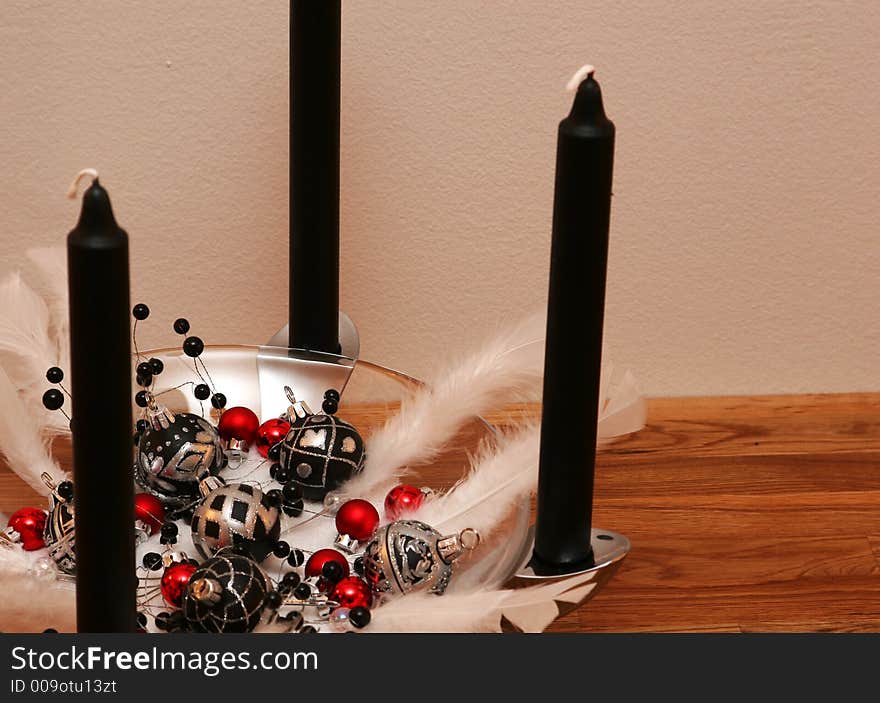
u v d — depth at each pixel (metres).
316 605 0.65
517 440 0.76
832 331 1.22
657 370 1.23
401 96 1.08
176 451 0.71
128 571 0.52
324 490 0.74
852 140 1.14
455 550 0.66
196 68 1.06
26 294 0.82
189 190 1.11
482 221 1.14
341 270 1.15
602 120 0.57
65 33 1.04
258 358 0.85
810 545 1.00
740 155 1.13
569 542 0.65
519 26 1.06
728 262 1.18
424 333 1.18
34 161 1.08
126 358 0.49
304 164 0.85
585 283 0.59
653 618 0.90
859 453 1.14
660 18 1.07
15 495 0.73
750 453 1.13
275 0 1.04
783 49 1.09
